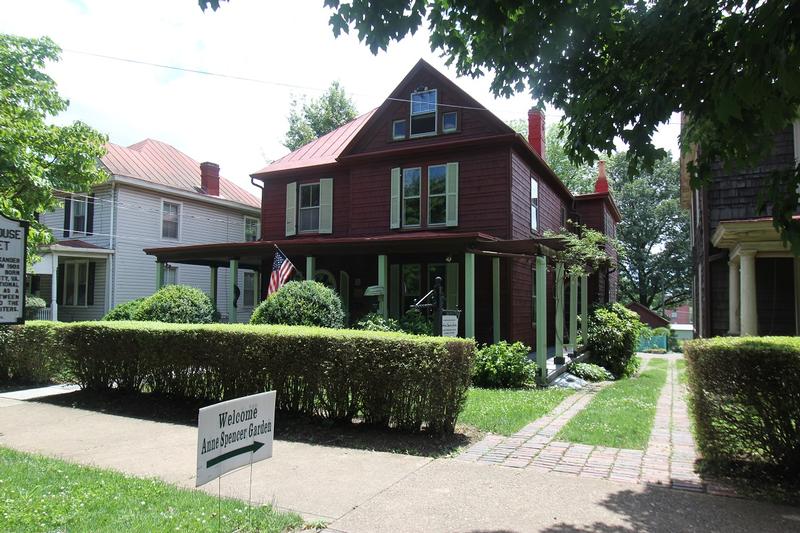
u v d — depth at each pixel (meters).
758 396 4.62
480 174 15.40
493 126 15.32
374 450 5.86
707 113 4.50
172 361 8.34
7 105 11.04
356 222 17.28
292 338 7.11
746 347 4.68
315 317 10.85
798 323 10.23
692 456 5.57
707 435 4.92
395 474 5.02
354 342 6.70
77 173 12.75
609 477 4.90
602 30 4.73
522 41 4.82
